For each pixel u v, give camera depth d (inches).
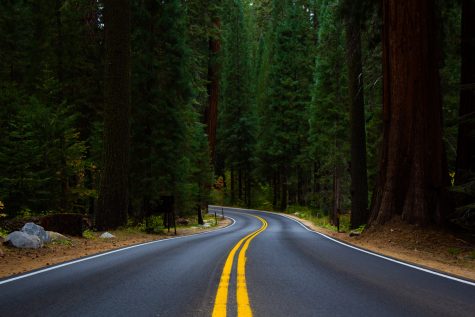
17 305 193.9
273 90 2244.1
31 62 1114.7
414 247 512.7
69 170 821.2
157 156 930.7
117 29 733.9
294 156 2258.9
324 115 1633.9
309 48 2182.6
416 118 584.7
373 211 642.2
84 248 482.0
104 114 740.0
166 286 232.8
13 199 764.6
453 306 196.1
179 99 995.3
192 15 1304.1
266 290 221.3
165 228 920.9
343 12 766.5
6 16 1106.7
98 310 182.2
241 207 2664.9
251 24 3572.8
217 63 1710.1
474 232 550.3
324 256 388.5
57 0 1099.9
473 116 633.6
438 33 707.4
